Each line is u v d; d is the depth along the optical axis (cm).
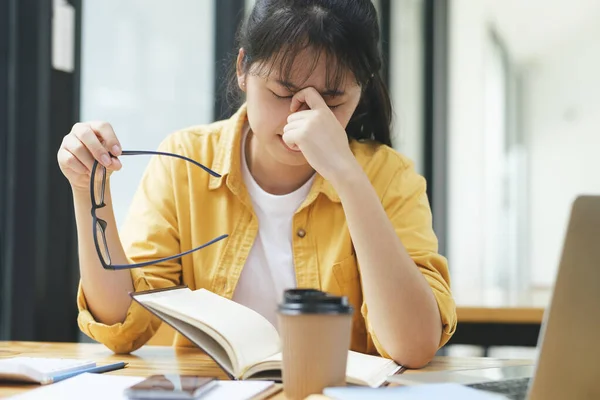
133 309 133
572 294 85
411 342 117
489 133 753
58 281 217
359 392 83
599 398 84
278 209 152
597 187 970
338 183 120
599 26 835
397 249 119
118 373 111
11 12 207
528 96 1022
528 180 1014
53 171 214
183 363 122
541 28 841
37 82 207
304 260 149
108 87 232
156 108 248
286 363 90
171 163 157
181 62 256
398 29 383
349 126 160
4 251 208
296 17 126
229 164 152
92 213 120
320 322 89
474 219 607
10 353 131
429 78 424
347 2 130
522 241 1002
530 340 220
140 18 241
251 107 133
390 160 156
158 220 152
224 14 265
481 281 623
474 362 126
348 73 127
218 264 150
